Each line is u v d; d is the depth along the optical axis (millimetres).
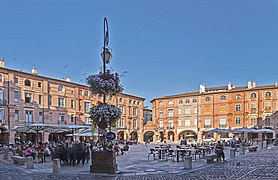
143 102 75125
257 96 60031
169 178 12523
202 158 22281
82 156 19094
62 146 20625
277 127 41781
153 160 21266
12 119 44125
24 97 46469
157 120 73562
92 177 13070
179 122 70125
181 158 22188
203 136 65875
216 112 64938
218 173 13703
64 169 16438
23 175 14320
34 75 48156
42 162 21203
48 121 50062
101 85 13992
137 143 59844
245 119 60938
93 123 14430
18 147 27281
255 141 53812
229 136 62250
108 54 14648
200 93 67500
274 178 11875
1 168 17531
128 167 16688
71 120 54844
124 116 67375
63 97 53531
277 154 25031
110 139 14023
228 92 63719
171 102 72000
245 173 13492
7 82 44188
